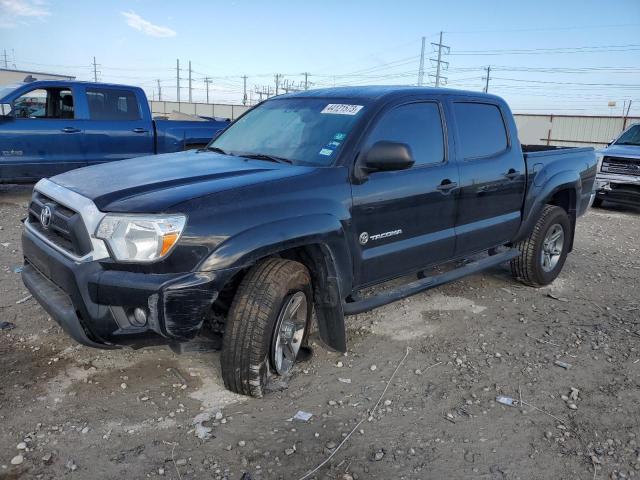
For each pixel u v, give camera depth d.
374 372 3.76
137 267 2.87
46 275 3.32
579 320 4.88
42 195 3.56
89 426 3.02
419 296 5.30
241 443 2.92
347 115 3.96
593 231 9.16
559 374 3.85
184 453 2.84
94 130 9.55
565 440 3.07
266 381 3.38
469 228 4.69
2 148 8.67
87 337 3.03
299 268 3.37
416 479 2.71
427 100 4.34
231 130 4.73
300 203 3.34
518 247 5.54
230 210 3.05
